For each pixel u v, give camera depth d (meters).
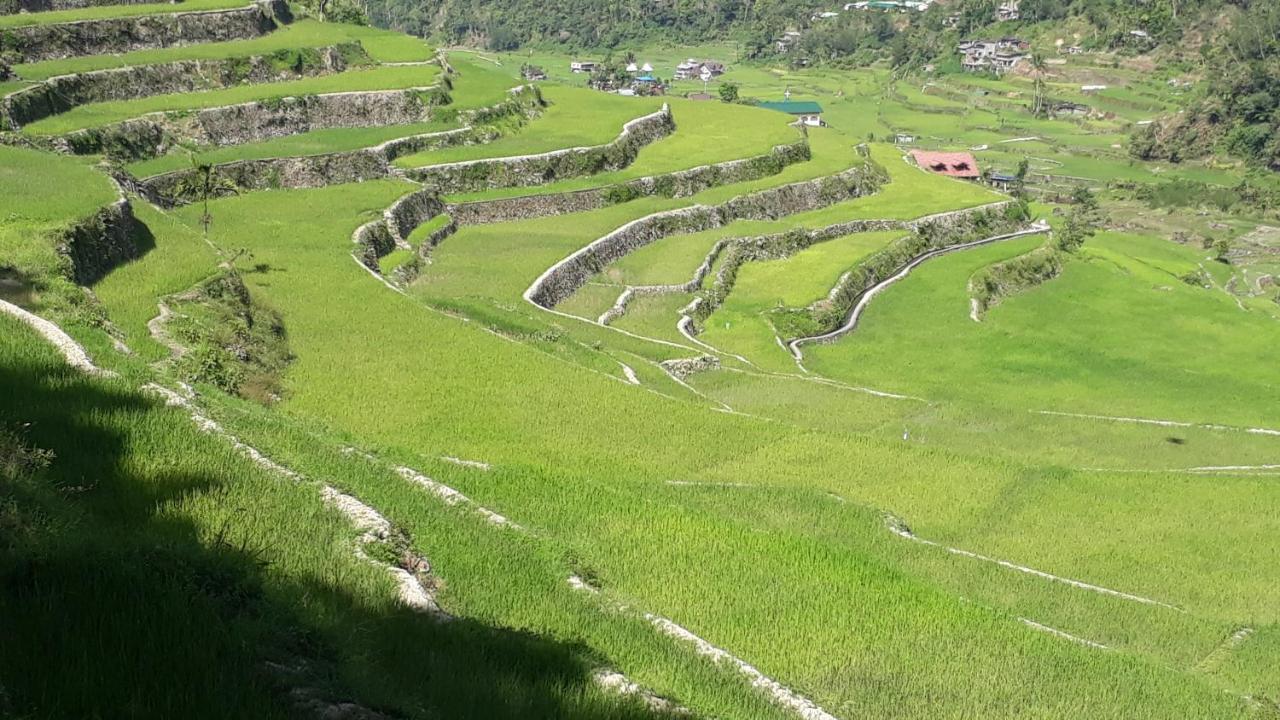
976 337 73.19
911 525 36.72
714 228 86.31
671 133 108.25
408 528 23.30
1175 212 131.62
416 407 38.69
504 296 59.88
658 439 40.16
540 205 80.25
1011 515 38.91
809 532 33.16
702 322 68.88
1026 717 23.11
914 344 71.38
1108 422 56.25
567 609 21.55
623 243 76.88
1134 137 157.75
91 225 41.72
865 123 167.75
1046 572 34.41
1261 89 152.50
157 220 50.94
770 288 77.00
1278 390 67.31
